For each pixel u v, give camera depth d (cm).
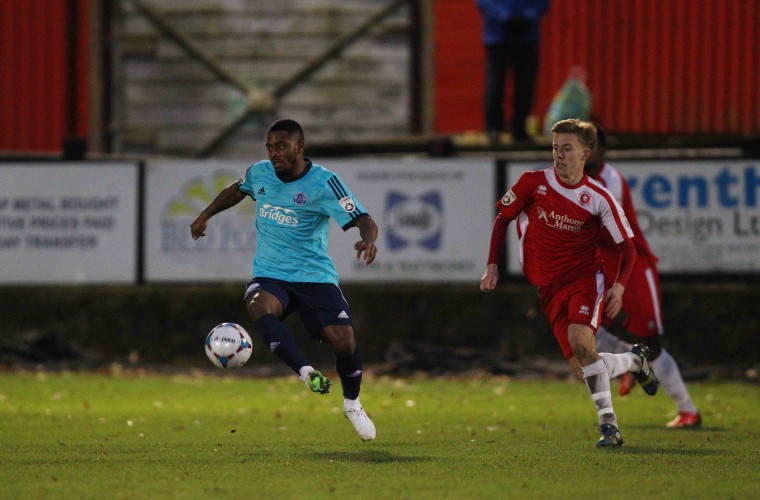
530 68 5594
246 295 2605
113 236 5525
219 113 6838
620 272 2620
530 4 5475
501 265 5350
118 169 5528
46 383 4544
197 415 3469
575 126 2606
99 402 3866
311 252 2620
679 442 2809
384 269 5409
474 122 6681
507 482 2172
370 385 4609
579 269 2656
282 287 2602
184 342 5450
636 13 6456
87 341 5500
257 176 2667
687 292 5212
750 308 5172
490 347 5309
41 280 5544
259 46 6806
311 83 6800
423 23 6725
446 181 5384
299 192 2602
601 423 2681
